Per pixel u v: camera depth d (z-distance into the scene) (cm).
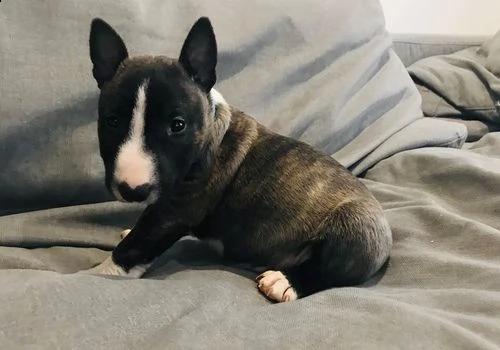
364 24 67
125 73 39
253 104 58
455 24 97
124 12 52
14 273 38
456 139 67
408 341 33
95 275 38
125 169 37
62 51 49
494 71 78
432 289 42
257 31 59
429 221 49
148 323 33
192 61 41
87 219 49
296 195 45
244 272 45
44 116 48
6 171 47
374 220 44
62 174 49
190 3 57
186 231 45
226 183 45
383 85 66
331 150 61
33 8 49
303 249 44
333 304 37
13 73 47
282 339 33
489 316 37
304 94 61
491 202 52
